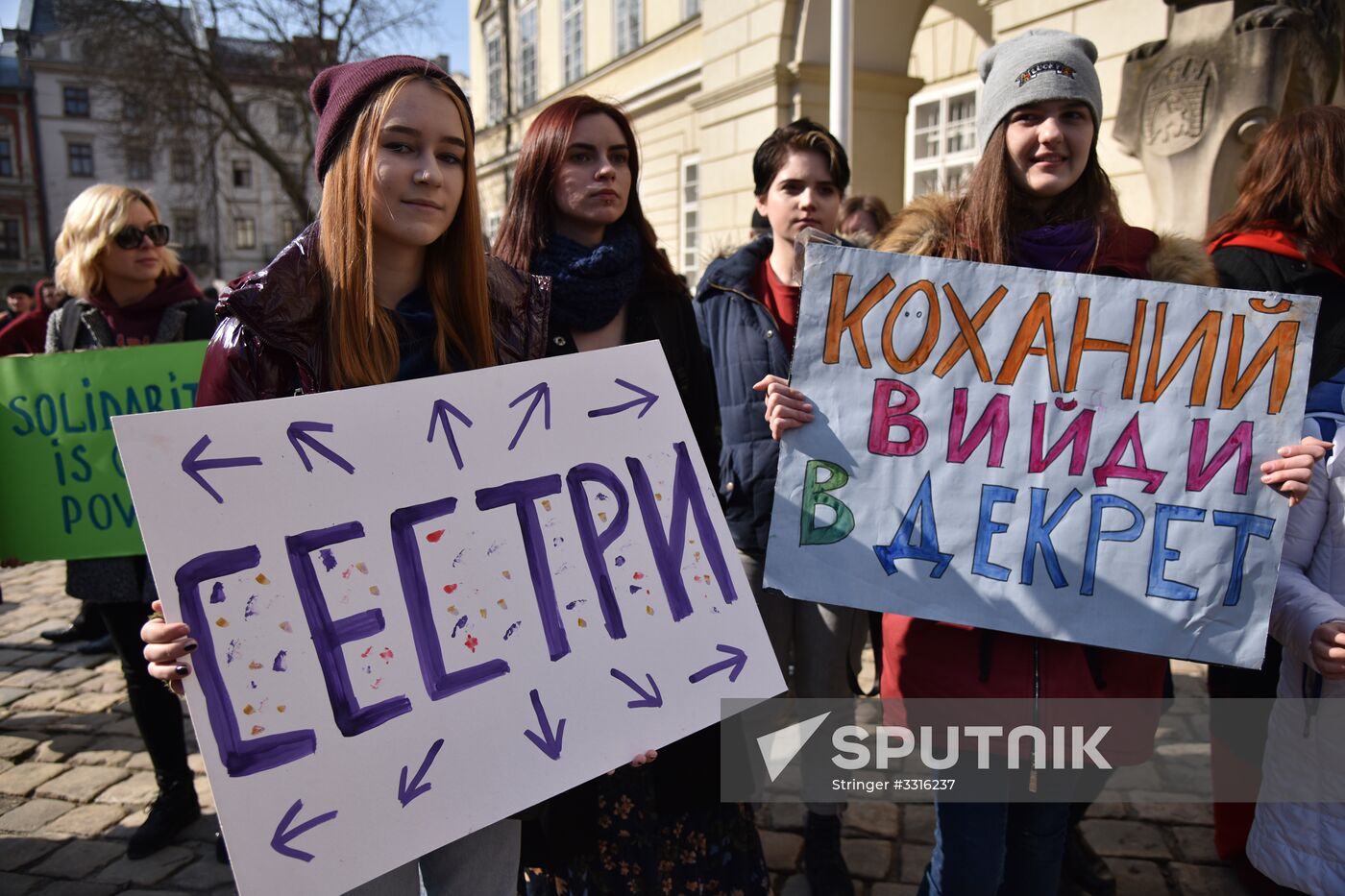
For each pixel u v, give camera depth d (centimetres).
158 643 113
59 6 1892
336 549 124
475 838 146
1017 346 163
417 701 126
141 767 303
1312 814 164
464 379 137
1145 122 474
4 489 246
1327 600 156
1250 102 420
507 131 1992
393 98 127
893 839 251
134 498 114
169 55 1906
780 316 239
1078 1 532
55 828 267
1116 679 166
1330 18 427
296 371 132
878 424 166
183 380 257
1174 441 159
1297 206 190
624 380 150
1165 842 248
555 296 187
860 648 245
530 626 135
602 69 1509
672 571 147
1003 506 163
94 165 4966
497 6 2022
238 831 113
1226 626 157
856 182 884
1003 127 167
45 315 372
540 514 139
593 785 172
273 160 2030
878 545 166
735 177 983
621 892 174
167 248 270
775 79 891
